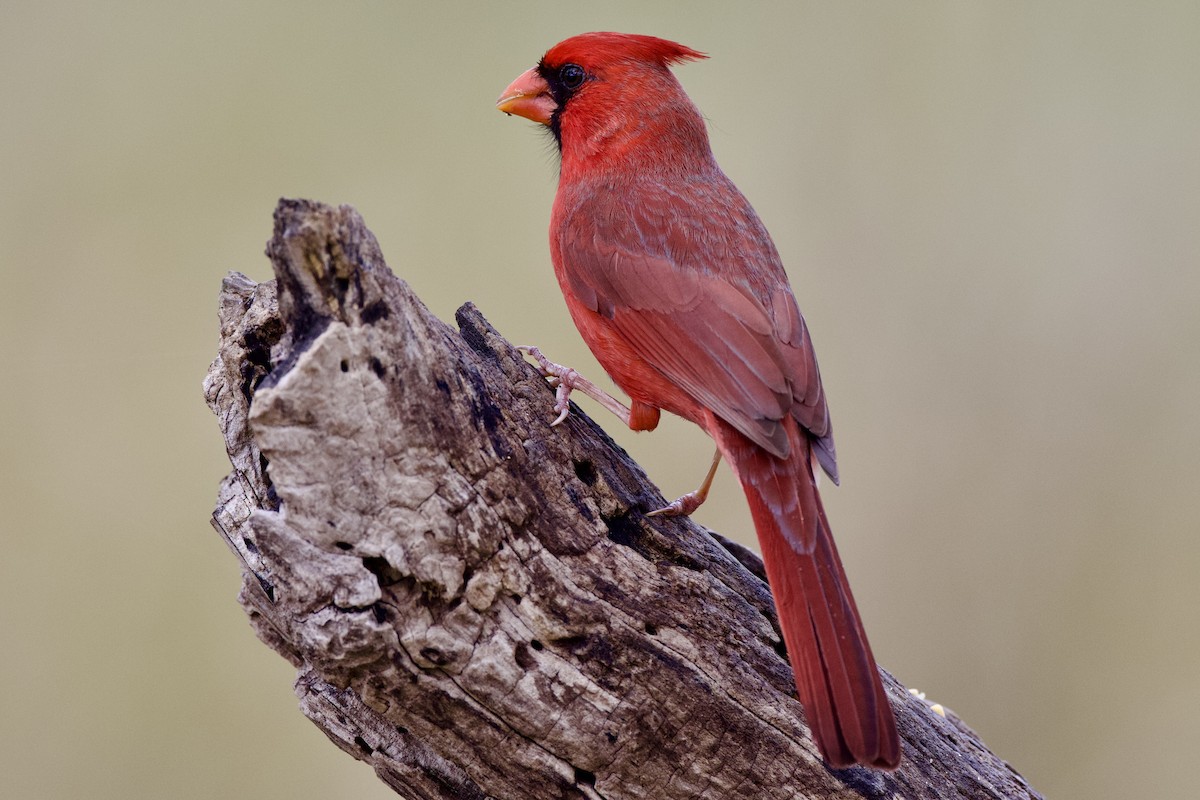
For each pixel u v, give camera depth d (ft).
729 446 24.86
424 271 43.55
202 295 42.45
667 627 21.68
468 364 21.39
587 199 28.19
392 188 44.09
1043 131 46.37
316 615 19.71
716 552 23.44
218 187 43.57
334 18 44.93
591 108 28.68
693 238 26.91
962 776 24.02
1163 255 44.96
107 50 43.93
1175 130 45.88
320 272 19.07
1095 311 44.73
